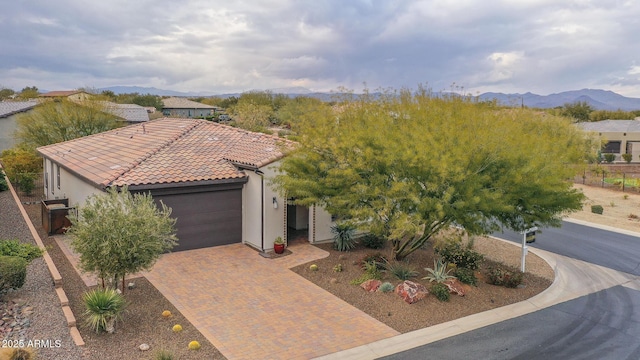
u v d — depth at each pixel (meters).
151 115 72.38
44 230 21.12
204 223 18.97
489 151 13.56
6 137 44.62
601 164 48.28
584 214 29.00
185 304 13.66
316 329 12.30
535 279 16.61
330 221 20.38
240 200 19.69
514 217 15.39
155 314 12.88
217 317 12.86
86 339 11.06
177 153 20.61
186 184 18.05
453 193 13.49
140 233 12.56
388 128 14.83
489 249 20.42
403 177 14.09
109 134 28.73
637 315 13.70
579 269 18.03
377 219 14.34
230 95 110.50
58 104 37.75
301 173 16.16
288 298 14.27
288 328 12.31
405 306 13.75
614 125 55.19
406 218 13.22
